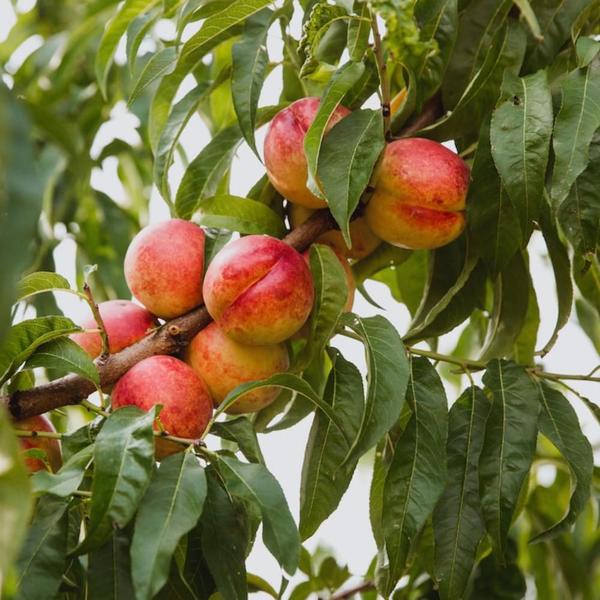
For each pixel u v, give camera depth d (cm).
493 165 325
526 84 318
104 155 529
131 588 278
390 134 338
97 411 305
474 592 394
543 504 436
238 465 274
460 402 326
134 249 333
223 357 321
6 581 212
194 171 375
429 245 339
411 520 298
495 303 373
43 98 525
